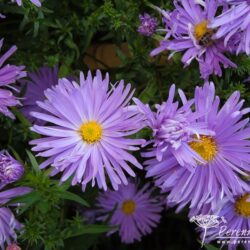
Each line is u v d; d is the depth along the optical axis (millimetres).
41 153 216
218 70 231
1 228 232
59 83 219
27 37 268
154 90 250
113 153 220
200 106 219
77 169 217
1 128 261
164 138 209
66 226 246
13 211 239
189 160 214
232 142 229
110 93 233
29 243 234
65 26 258
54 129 220
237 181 228
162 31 242
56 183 222
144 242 339
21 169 217
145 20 240
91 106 223
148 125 216
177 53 243
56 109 220
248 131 227
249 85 254
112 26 249
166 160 224
